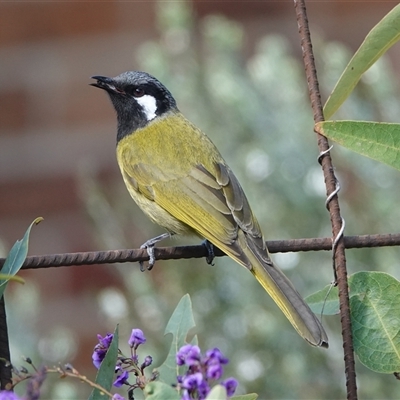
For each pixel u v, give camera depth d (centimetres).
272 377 1095
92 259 674
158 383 500
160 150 1009
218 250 901
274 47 1200
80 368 1288
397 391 1050
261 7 1448
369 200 1138
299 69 1258
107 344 567
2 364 604
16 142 1382
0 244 1195
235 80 1169
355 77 692
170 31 1264
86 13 1413
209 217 912
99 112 1391
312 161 1144
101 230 1199
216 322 1131
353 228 1135
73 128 1387
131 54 1408
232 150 1156
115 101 1096
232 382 473
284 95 1166
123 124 1090
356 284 639
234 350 1110
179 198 962
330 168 655
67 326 1303
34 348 1141
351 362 596
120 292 1209
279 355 1102
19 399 466
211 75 1186
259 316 1111
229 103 1155
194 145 1010
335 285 643
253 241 855
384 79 1167
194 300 1138
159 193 982
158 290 1153
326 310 653
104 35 1413
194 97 1189
